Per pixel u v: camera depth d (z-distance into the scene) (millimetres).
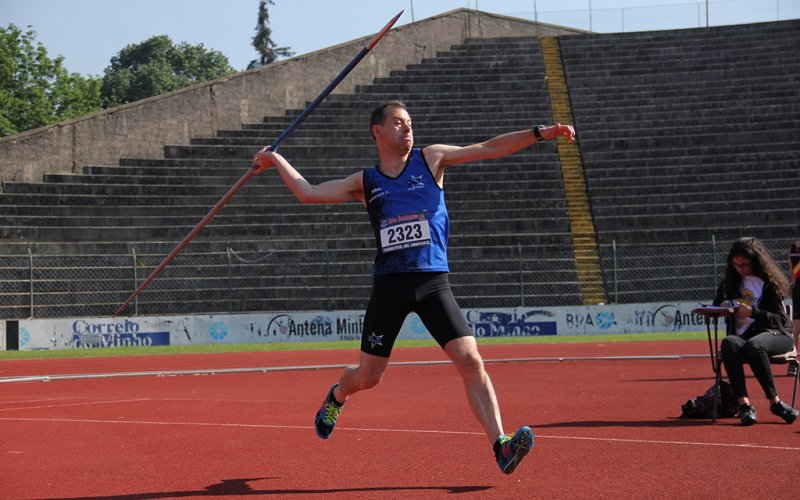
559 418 6957
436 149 4402
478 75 36031
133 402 9023
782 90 33812
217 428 6777
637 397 8516
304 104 34469
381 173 4391
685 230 26953
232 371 13484
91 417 7715
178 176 29391
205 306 24578
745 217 27562
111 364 16562
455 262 26047
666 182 29359
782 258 25531
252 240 26766
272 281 25406
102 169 29469
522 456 3988
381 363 4480
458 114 33375
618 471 4684
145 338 22281
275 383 11391
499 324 23031
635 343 19562
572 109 33781
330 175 30156
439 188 4383
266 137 32219
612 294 25156
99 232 26438
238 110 32969
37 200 27234
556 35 40031
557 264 25969
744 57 36062
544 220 27938
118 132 30250
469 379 4270
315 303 25062
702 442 5590
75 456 5566
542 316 23125
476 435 6117
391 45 36656
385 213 4324
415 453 5430
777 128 31641
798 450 5223
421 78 35781
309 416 7484
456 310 4297
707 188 28766
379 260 4363
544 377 11328
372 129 4430
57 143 29031
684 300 25094
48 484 4672
